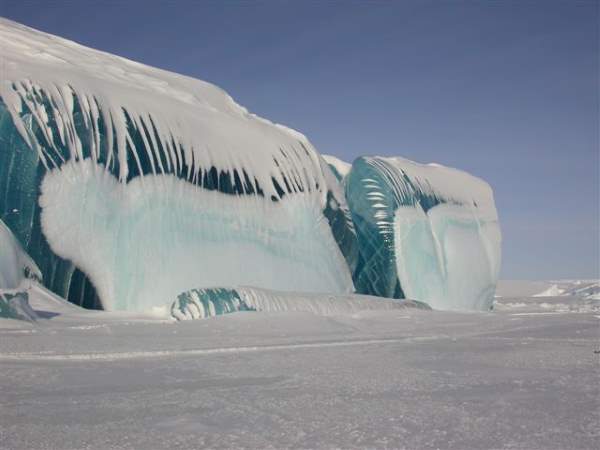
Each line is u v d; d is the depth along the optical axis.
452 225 32.91
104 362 6.50
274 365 6.35
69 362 6.43
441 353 7.55
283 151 25.31
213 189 21.06
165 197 19.09
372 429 3.53
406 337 9.90
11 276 12.31
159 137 19.61
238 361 6.68
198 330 10.87
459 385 5.05
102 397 4.51
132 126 18.83
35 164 15.61
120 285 16.80
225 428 3.56
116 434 3.41
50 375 5.50
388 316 15.80
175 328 11.12
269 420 3.76
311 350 7.94
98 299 16.14
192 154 20.61
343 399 4.44
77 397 4.51
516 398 4.47
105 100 18.44
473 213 34.91
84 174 16.80
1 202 14.71
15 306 10.52
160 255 18.19
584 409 4.07
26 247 14.95
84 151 17.06
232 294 15.62
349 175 30.72
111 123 18.17
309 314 14.09
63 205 16.00
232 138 23.09
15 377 5.34
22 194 15.15
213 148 21.70
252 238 21.83
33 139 15.80
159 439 3.30
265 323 12.36
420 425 3.62
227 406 4.19
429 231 30.47
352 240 26.86
